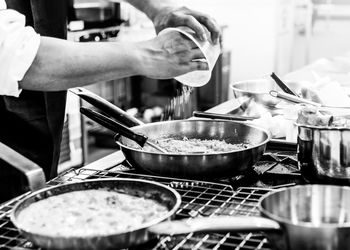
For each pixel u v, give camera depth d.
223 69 5.05
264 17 5.48
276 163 1.45
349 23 6.24
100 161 1.50
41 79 1.32
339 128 1.21
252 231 0.84
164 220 0.90
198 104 4.77
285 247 0.85
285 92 1.86
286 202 0.96
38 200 1.06
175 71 1.34
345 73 2.88
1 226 1.02
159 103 4.76
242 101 1.96
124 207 1.03
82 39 3.61
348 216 0.96
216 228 0.84
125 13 4.04
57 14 2.00
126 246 0.87
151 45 1.33
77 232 0.92
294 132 1.69
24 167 1.11
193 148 1.48
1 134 1.96
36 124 1.99
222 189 1.20
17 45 1.28
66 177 1.31
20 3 1.94
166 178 1.26
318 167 1.25
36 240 0.87
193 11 1.49
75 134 3.82
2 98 1.93
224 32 5.65
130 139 1.50
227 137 1.62
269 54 5.55
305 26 6.21
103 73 1.33
